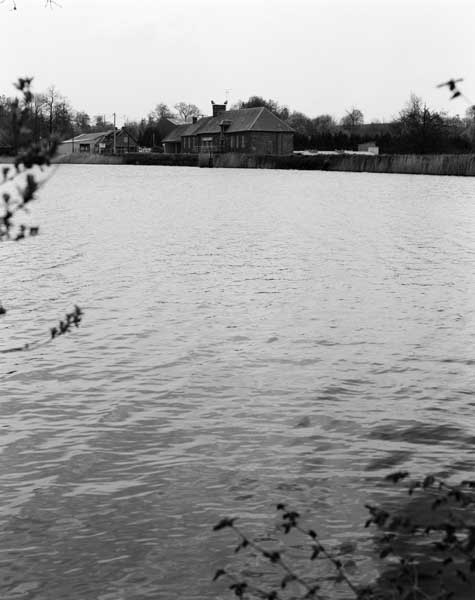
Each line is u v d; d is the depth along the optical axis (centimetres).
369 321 1614
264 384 1199
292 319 1627
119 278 2116
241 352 1376
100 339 1452
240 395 1148
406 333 1516
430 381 1220
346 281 2084
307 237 3152
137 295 1869
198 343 1431
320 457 925
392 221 3881
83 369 1268
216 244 2905
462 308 1744
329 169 10019
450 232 3362
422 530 734
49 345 1405
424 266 2358
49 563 695
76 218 4028
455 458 926
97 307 1728
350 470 889
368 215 4228
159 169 11644
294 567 686
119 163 13912
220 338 1468
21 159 372
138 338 1463
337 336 1489
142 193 6206
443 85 414
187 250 2720
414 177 8312
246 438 984
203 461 912
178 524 761
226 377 1233
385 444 968
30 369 1264
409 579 645
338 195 5856
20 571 683
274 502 809
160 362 1312
